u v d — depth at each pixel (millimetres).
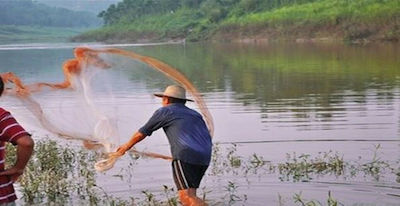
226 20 82938
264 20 71875
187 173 7012
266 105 15055
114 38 108875
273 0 80125
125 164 9109
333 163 8602
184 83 8375
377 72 22594
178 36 91312
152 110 14367
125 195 7605
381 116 12641
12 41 125312
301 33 62719
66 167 9328
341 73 22828
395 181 7758
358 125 11766
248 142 10625
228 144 10523
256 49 46812
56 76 25859
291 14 68125
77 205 7316
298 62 30000
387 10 53625
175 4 106812
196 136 7059
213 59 35812
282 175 8266
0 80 4984
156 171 8672
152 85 20531
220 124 12484
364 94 16297
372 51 36594
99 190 7859
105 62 8156
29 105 7770
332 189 7516
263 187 7703
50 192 7879
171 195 7520
